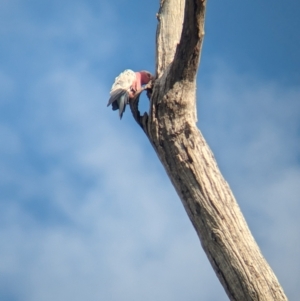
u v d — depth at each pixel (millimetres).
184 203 19375
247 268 18250
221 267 18594
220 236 18562
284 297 18094
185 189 19234
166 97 19312
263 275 18203
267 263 18469
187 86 19203
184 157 19219
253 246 18547
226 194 18984
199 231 19047
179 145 19312
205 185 19016
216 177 19156
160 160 19984
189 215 19312
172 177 19594
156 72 20547
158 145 19656
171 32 20953
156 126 19594
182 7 21359
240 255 18359
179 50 18547
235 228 18625
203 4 17312
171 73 19109
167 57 20594
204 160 19234
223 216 18719
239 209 18984
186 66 18719
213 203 18812
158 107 19516
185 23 17969
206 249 18922
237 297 18406
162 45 20812
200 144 19391
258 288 18109
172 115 19422
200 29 17906
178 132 19375
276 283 18203
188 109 19453
